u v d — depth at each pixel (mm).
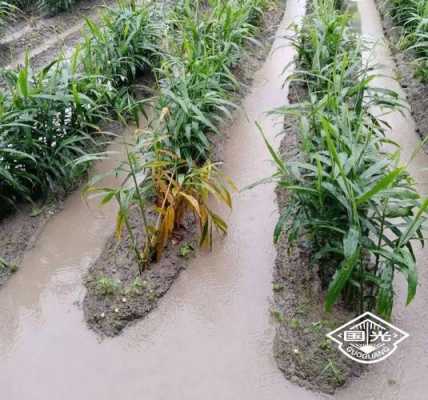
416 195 1950
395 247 1980
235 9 4605
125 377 2223
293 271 2590
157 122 3000
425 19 4023
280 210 3039
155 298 2527
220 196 2732
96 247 2934
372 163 2320
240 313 2477
